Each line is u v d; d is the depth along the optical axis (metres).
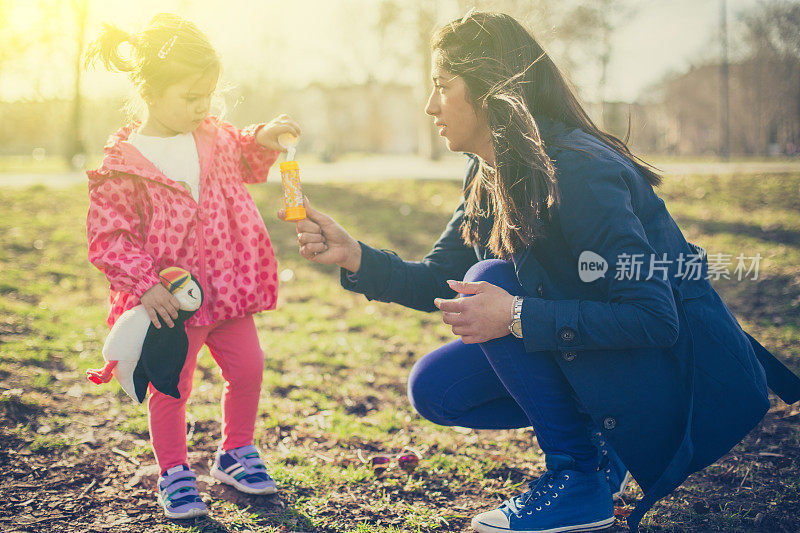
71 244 7.81
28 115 46.03
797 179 13.33
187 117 2.24
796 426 3.09
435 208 11.51
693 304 1.95
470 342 1.94
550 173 1.83
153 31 2.21
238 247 2.36
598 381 1.90
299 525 2.23
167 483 2.30
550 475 2.08
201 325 2.27
